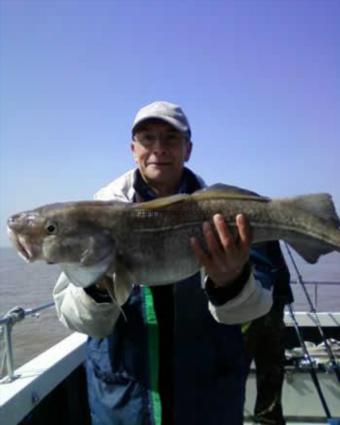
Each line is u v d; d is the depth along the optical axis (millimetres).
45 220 1221
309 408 2377
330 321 2807
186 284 1308
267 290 1331
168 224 1217
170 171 1382
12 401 1451
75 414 1919
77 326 1292
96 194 1472
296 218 1248
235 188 1260
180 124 1368
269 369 2119
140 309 1303
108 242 1213
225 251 1173
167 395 1286
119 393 1300
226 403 1317
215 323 1321
